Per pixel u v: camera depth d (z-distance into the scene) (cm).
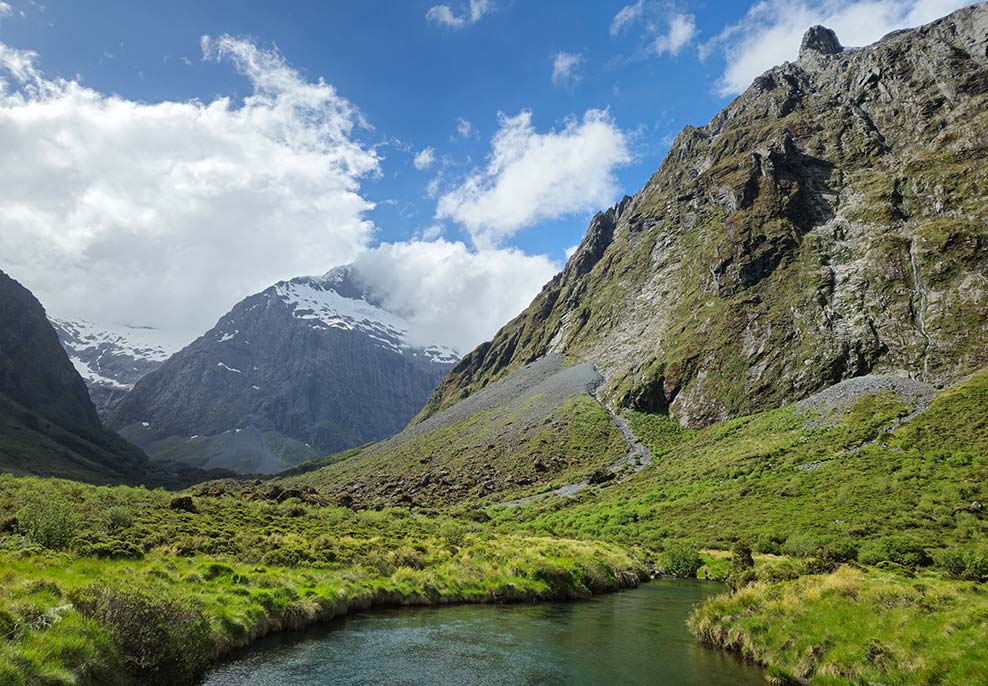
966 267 14662
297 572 4484
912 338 14050
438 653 3200
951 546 6116
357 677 2730
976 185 16762
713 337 18300
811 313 16600
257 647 3119
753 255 19800
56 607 2162
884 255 16512
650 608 4822
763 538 7894
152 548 4834
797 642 2922
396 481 17850
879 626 2709
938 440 9762
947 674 2211
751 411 15200
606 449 15862
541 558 5881
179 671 2414
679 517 10038
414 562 5366
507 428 19488
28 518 4547
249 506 9356
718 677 2816
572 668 2956
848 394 13262
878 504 8144
